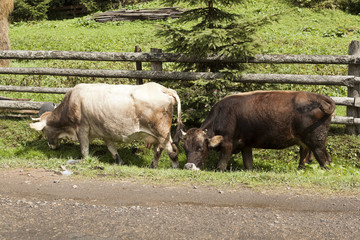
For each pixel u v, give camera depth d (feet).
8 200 17.79
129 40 60.18
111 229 14.82
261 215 16.08
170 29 29.14
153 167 26.45
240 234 14.39
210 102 28.66
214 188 19.36
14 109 32.86
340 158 26.96
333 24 68.08
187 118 28.58
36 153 29.17
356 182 19.75
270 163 27.40
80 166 22.99
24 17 95.35
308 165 23.62
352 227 14.88
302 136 23.79
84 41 60.75
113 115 24.84
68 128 27.25
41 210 16.61
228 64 29.71
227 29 28.50
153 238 14.10
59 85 38.09
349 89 27.99
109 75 31.17
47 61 47.14
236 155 28.35
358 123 27.66
